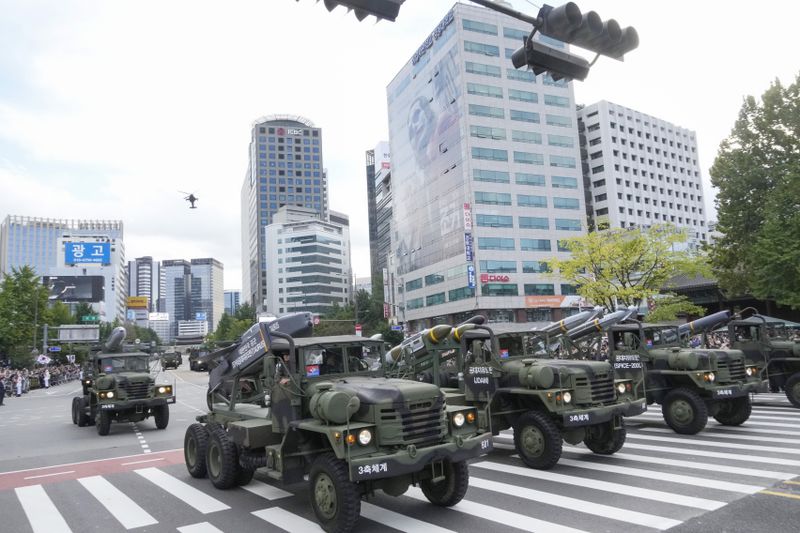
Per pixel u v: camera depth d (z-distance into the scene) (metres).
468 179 62.72
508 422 9.55
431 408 6.25
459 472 6.60
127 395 15.24
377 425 5.92
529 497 7.04
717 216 27.77
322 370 7.14
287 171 167.00
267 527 6.30
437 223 69.12
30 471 10.37
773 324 15.55
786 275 22.22
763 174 25.58
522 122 66.31
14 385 36.16
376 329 63.12
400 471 5.77
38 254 173.75
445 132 67.56
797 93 24.67
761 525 5.62
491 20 66.75
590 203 92.56
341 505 5.68
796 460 8.34
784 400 15.29
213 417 9.24
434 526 6.05
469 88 64.06
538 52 5.57
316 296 128.75
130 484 8.88
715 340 18.88
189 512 7.07
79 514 7.25
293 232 132.25
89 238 141.25
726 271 27.69
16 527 6.79
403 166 78.88
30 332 54.00
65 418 20.50
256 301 160.00
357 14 4.86
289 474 6.56
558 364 9.20
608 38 5.23
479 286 61.16
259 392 8.89
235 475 7.98
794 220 21.64
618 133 93.06
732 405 11.71
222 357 9.13
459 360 10.30
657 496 6.79
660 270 25.88
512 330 10.26
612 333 11.45
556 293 64.44
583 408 8.84
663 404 11.53
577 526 5.84
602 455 9.47
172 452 11.88
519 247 63.69
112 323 110.62
